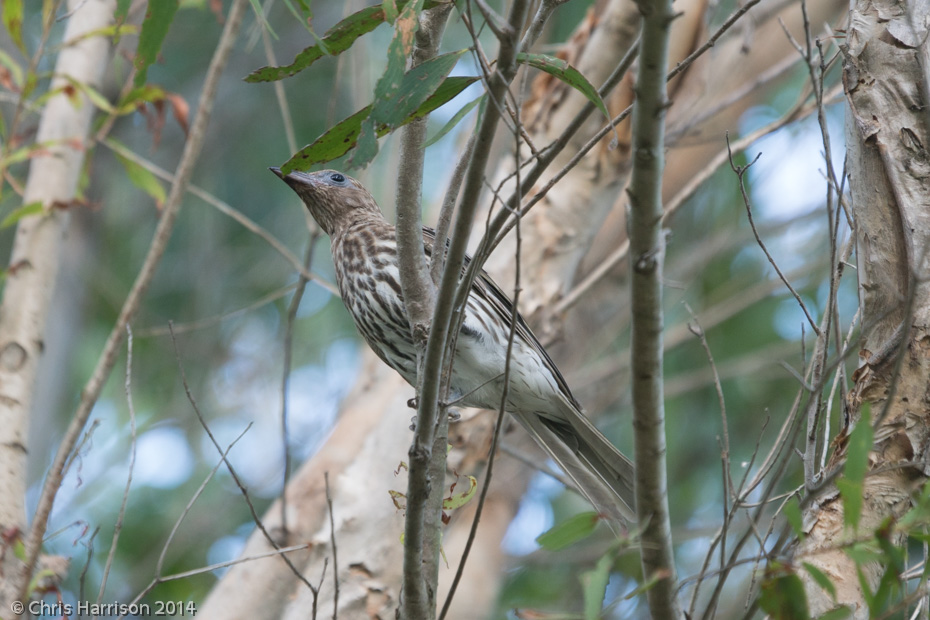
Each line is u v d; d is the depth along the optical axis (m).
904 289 5.98
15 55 14.17
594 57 10.74
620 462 8.94
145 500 13.84
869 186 6.20
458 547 12.05
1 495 7.79
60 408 14.32
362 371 11.34
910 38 6.31
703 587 11.01
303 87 16.08
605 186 10.91
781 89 14.70
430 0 5.45
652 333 4.79
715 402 14.23
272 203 15.94
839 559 5.61
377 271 9.59
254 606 10.05
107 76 14.59
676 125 11.04
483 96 5.06
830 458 6.06
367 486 10.21
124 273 15.46
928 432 5.70
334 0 16.59
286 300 15.42
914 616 5.50
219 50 8.67
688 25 11.04
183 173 8.27
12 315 8.57
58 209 8.97
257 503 14.24
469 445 10.47
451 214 6.18
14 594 7.09
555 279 10.89
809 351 13.08
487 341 9.23
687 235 14.63
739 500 5.40
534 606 12.80
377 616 9.76
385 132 5.68
